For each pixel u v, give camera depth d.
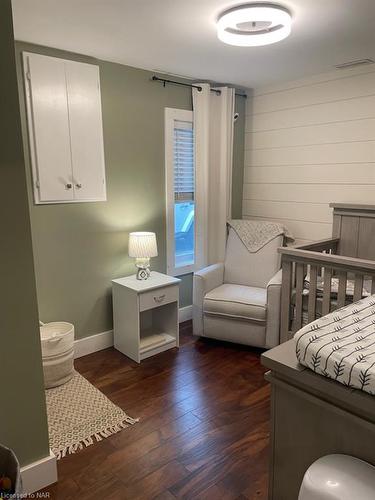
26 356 1.70
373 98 3.08
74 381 2.71
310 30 2.31
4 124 1.52
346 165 3.32
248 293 3.26
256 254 3.55
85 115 2.83
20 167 1.58
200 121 3.51
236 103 3.88
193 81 3.49
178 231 3.67
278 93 3.69
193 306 3.34
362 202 3.27
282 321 2.89
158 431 2.19
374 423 1.11
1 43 1.48
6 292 1.61
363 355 1.19
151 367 2.92
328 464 1.17
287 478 1.40
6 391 1.66
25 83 2.53
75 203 2.90
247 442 2.10
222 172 3.72
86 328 3.12
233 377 2.78
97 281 3.12
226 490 1.78
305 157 3.58
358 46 2.60
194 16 2.09
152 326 3.49
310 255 2.58
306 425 1.31
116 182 3.11
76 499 1.73
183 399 2.50
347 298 2.68
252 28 2.19
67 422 2.25
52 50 2.62
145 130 3.23
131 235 3.06
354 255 3.24
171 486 1.80
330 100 3.33
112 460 1.97
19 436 1.72
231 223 3.78
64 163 2.77
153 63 2.98
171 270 3.62
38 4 1.93
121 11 2.03
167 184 3.45
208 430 2.20
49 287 2.86
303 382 1.26
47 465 1.79
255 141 3.96
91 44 2.54
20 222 1.61
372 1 1.91
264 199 3.98
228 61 2.94
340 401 1.18
